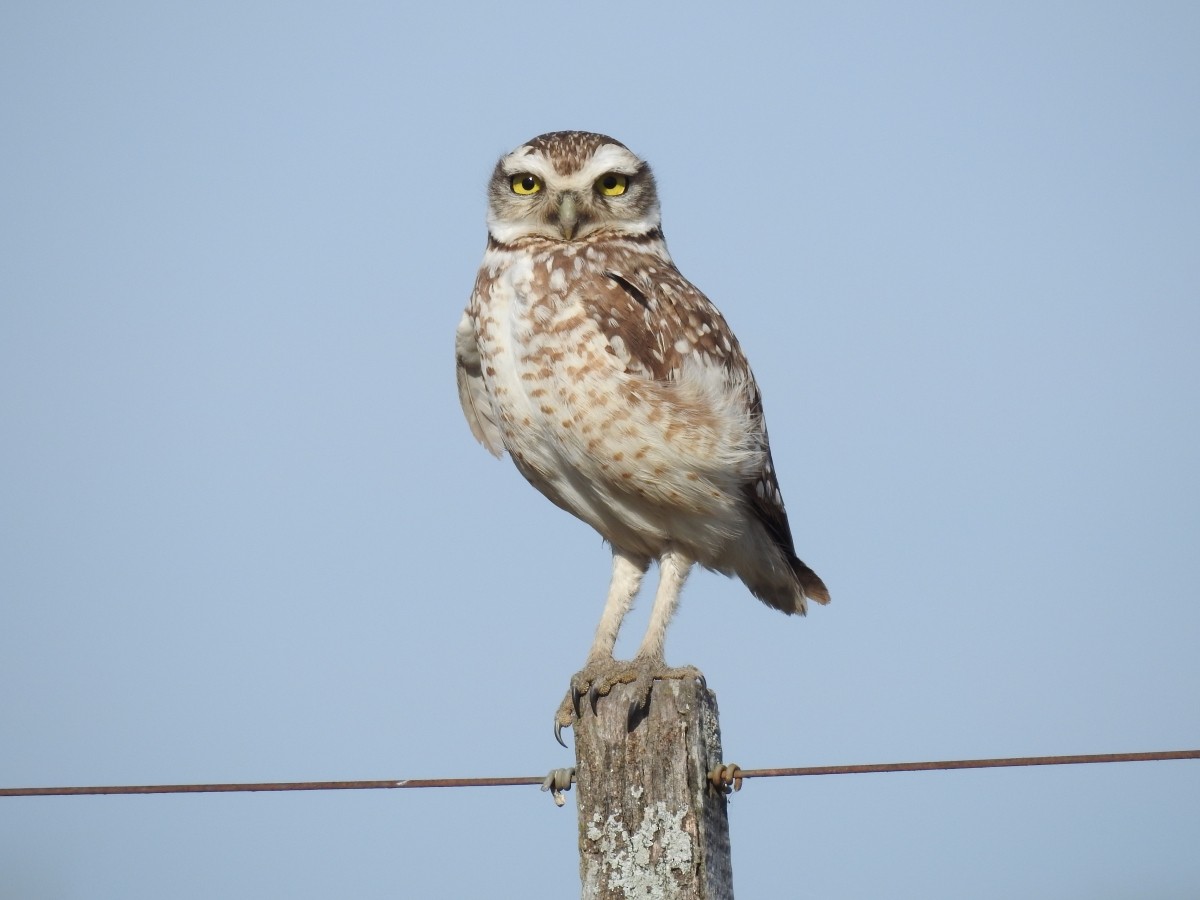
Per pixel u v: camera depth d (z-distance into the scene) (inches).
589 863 303.0
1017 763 325.7
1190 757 322.0
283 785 354.6
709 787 305.3
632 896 298.7
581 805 306.0
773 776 309.4
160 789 357.1
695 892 296.2
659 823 299.9
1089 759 326.0
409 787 345.4
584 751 307.0
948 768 324.2
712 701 313.1
